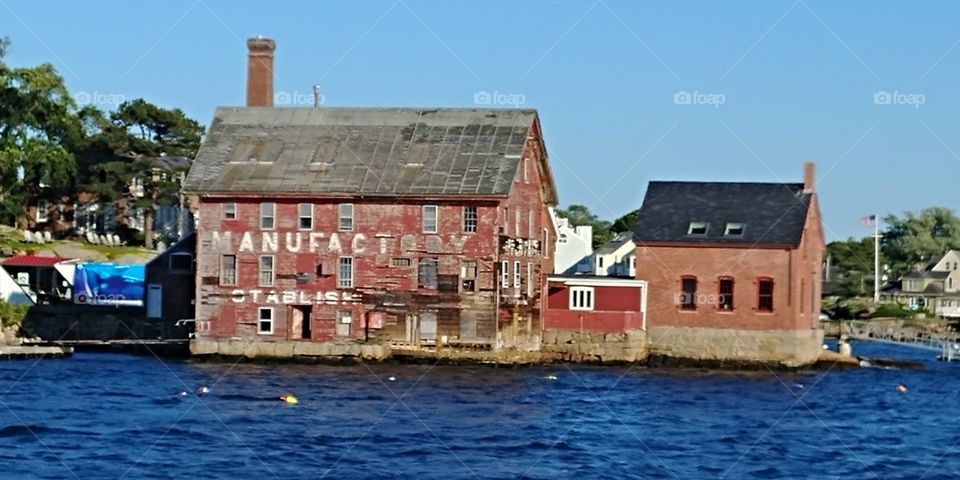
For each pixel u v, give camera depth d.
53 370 102.19
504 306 113.88
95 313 120.94
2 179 149.25
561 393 97.12
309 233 114.31
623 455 73.44
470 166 114.19
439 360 111.69
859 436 82.31
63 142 151.38
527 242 119.12
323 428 78.44
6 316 120.12
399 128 117.94
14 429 75.50
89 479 64.62
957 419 90.25
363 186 113.69
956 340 169.38
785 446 77.88
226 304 115.00
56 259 136.88
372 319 113.69
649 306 121.25
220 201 115.38
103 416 80.44
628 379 107.94
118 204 164.50
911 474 71.12
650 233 121.62
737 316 119.62
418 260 113.25
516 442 76.00
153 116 167.38
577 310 120.94
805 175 123.31
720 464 72.00
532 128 119.44
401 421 81.75
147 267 120.44
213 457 69.62
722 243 119.88
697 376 112.00
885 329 186.25
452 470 68.25
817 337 124.00
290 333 114.44
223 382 97.62
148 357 116.06
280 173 115.44
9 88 145.62
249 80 124.06
